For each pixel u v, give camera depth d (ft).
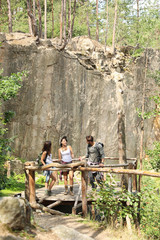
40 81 61.77
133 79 79.97
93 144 27.71
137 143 79.41
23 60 59.62
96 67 74.54
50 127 62.39
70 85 66.90
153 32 40.09
